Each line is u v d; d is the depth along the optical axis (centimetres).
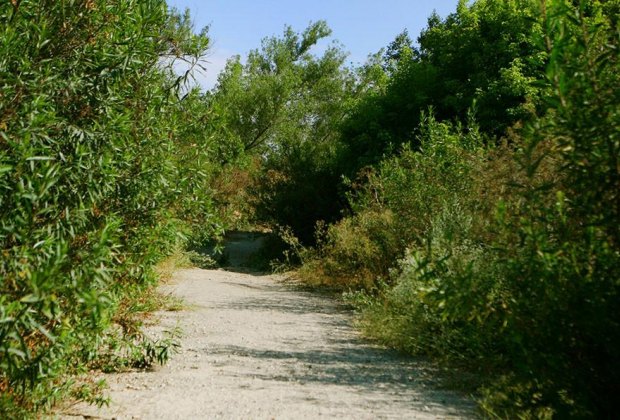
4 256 366
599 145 322
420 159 1399
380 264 1490
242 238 3666
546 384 334
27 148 397
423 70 2230
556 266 328
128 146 561
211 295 1478
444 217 1015
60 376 500
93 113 514
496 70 2000
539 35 337
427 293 363
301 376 708
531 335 329
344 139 2452
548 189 344
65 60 493
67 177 461
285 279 1991
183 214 675
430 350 816
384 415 539
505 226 356
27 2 454
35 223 416
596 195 323
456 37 2202
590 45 329
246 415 533
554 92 327
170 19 626
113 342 642
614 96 317
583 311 316
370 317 1015
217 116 712
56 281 357
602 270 323
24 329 397
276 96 4172
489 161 1019
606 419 319
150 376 674
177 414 530
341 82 4822
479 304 349
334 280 1733
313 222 2583
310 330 1050
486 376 663
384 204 1634
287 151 2872
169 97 649
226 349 853
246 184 2875
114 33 518
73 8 487
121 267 556
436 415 540
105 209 554
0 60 412
